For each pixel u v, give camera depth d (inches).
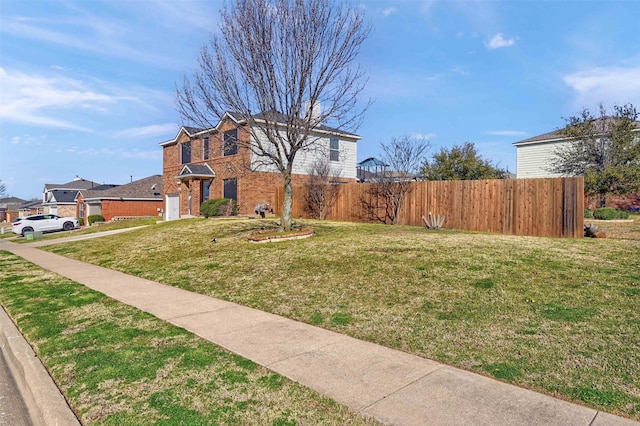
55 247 673.0
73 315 244.4
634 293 232.1
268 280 315.6
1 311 273.1
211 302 270.5
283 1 454.9
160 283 341.7
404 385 142.3
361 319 218.8
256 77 467.5
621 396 130.9
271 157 502.6
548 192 500.4
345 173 1061.1
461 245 397.4
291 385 143.4
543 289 247.9
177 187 1159.0
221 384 145.3
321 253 389.4
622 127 785.6
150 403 133.2
